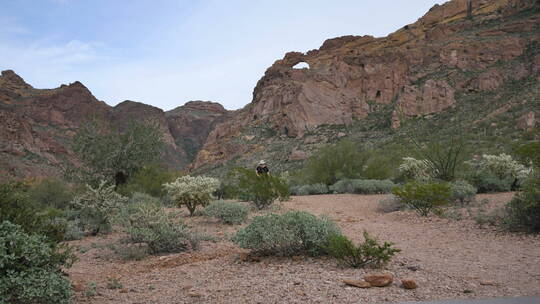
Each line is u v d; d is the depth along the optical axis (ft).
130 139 72.79
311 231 21.95
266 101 382.01
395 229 31.04
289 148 273.75
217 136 392.68
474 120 192.95
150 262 23.88
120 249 26.43
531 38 259.60
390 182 66.44
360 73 334.24
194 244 27.04
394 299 14.26
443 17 398.01
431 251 23.02
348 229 31.60
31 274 13.44
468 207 39.42
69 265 16.19
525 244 23.56
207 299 15.14
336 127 290.97
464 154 61.77
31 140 290.35
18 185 19.03
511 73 236.22
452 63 283.18
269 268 20.15
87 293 16.40
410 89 255.70
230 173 49.65
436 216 35.88
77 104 489.26
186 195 43.32
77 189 73.05
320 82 328.29
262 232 21.95
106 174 71.87
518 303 13.10
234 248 26.45
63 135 425.28
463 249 23.20
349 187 67.72
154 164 73.67
